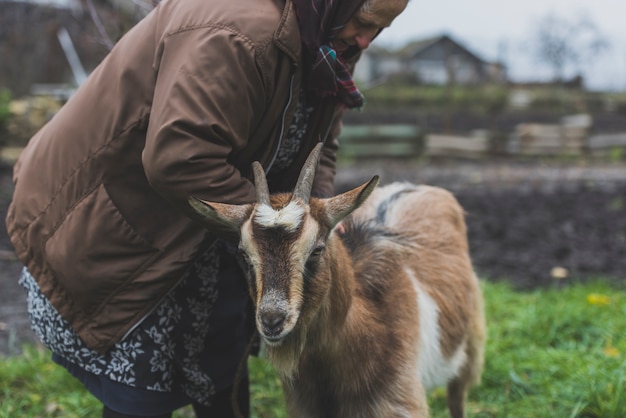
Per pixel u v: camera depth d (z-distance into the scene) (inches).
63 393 171.0
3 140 440.1
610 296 226.8
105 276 112.0
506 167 552.7
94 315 114.2
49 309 118.7
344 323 113.7
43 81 569.6
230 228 106.0
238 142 105.3
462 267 153.3
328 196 130.6
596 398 159.5
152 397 117.4
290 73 106.1
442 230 154.6
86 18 292.5
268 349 112.1
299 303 100.0
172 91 101.4
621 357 174.4
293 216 100.6
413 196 159.6
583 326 206.1
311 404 120.8
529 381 175.5
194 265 117.6
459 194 413.4
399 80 869.2
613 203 381.4
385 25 112.0
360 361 117.0
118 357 115.6
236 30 101.2
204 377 121.8
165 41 104.8
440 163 577.6
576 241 305.1
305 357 114.5
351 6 107.1
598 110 840.9
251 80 102.6
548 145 612.1
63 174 113.5
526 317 208.2
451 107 753.0
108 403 117.5
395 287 128.3
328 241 108.0
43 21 524.7
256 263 100.4
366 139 601.3
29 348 192.1
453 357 146.6
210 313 121.3
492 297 229.5
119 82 109.4
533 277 259.4
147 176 104.7
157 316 115.3
